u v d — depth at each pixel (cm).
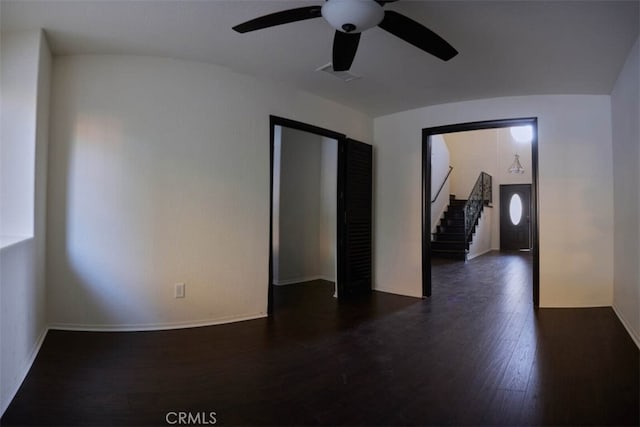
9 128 243
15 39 247
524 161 946
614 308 349
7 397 183
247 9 225
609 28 237
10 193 242
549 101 368
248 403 187
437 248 777
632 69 271
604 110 359
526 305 379
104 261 287
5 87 244
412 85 346
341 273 418
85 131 283
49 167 278
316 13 188
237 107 323
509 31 242
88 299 286
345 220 418
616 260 341
